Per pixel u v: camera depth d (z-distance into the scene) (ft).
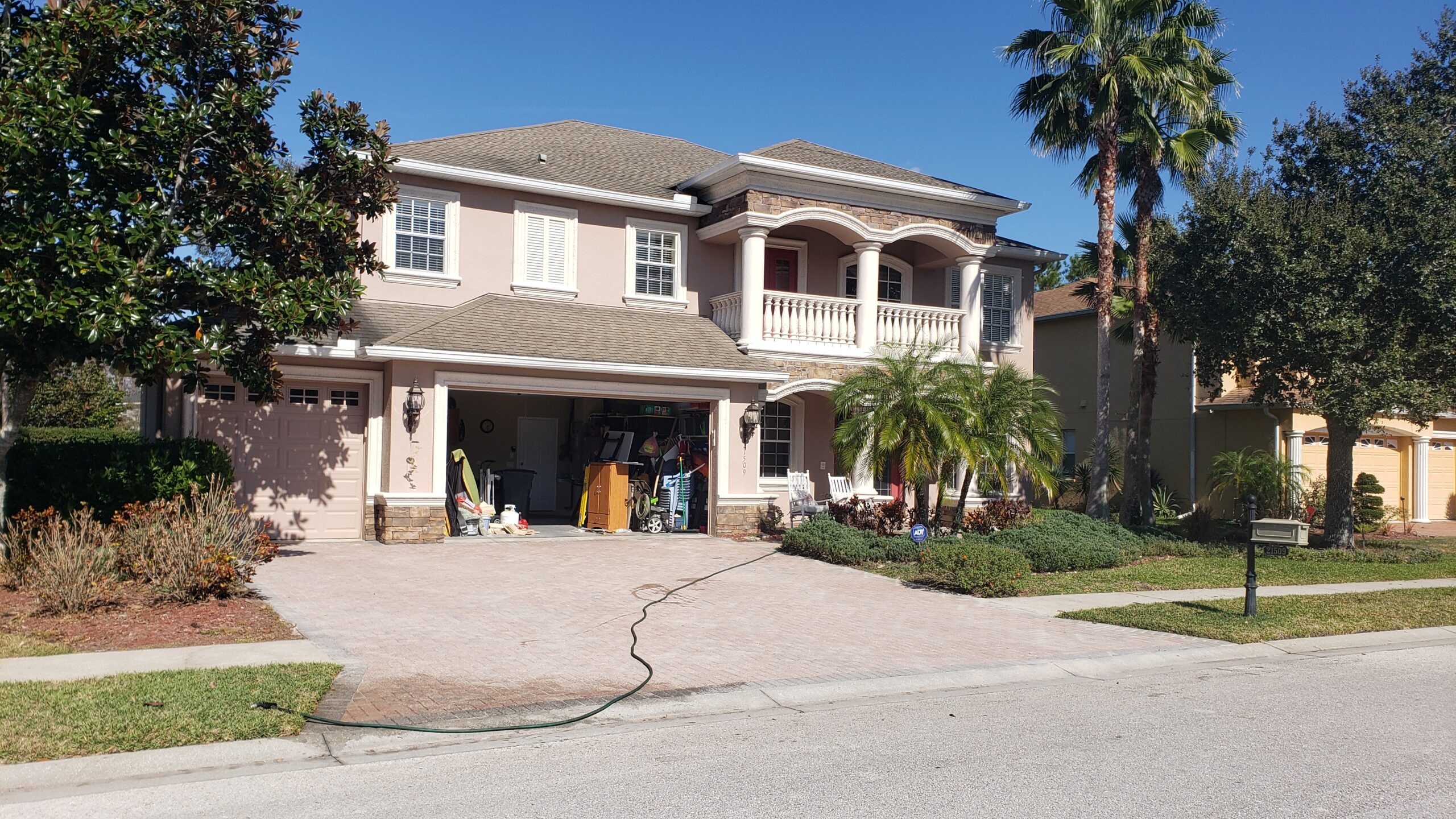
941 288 78.33
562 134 78.13
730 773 21.01
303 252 41.91
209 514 37.78
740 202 65.67
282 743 22.11
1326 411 62.28
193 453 45.60
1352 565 60.64
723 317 68.80
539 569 47.03
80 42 36.11
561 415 76.95
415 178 61.16
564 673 28.94
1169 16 68.74
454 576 44.14
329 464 55.16
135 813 18.16
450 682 27.53
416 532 53.98
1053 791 20.17
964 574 44.98
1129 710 27.14
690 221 70.08
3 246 33.24
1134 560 60.13
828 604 41.47
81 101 34.58
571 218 65.87
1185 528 75.92
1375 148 63.72
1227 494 87.92
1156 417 94.73
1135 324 73.46
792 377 65.51
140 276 36.40
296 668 27.53
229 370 42.52
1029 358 80.07
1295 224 61.36
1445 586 52.80
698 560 51.98
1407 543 76.07
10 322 33.32
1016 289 79.92
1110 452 95.86
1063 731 24.85
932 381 56.80
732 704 26.89
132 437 53.47
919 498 60.59
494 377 56.24
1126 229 78.13
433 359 53.06
